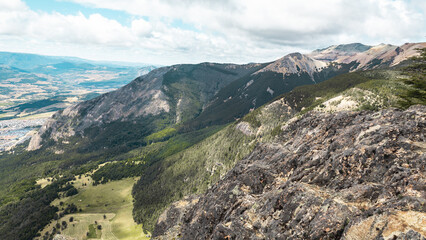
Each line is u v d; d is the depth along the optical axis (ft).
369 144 127.03
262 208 124.98
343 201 96.27
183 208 253.65
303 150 183.52
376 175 110.11
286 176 166.91
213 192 196.54
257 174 173.99
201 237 155.33
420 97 169.78
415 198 75.66
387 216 74.23
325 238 85.92
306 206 103.35
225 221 136.15
